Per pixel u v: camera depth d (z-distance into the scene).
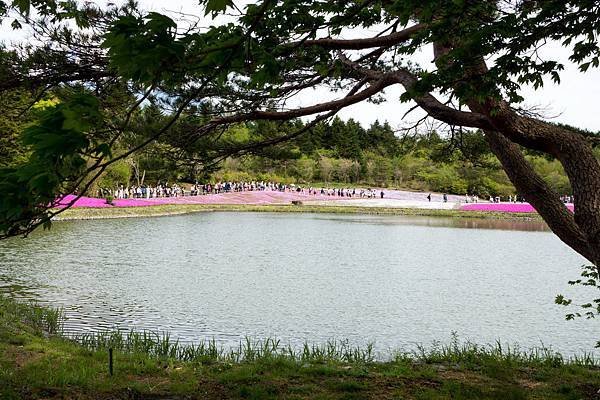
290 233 33.88
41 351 8.48
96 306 14.00
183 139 7.66
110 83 6.64
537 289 17.83
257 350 9.96
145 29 2.54
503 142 7.15
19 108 6.72
